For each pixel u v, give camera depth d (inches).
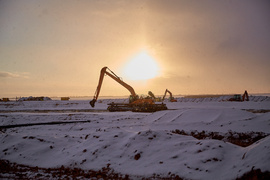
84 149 273.4
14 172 230.8
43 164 262.7
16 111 1343.5
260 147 211.6
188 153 236.7
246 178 183.6
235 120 547.2
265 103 1476.4
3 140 326.6
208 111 638.5
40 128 601.0
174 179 199.8
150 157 241.9
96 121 710.5
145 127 553.9
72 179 207.5
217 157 220.2
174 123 568.1
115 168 229.9
